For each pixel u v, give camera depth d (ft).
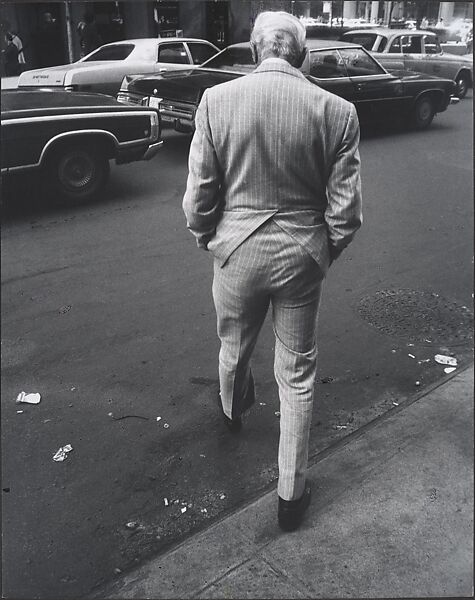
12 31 15.26
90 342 11.50
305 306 6.95
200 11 13.61
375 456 8.58
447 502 7.79
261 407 9.78
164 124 14.78
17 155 15.98
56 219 16.83
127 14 14.53
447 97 21.68
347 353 11.34
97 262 14.65
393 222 17.97
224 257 6.88
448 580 6.72
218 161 6.61
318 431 9.18
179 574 6.77
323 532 7.30
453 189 20.30
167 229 16.51
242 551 7.04
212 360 11.03
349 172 6.41
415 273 14.88
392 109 19.76
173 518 7.61
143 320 12.29
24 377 10.43
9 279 13.73
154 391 10.13
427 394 10.03
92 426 9.28
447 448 8.75
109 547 7.18
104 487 8.10
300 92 6.29
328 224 6.73
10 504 7.78
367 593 6.54
